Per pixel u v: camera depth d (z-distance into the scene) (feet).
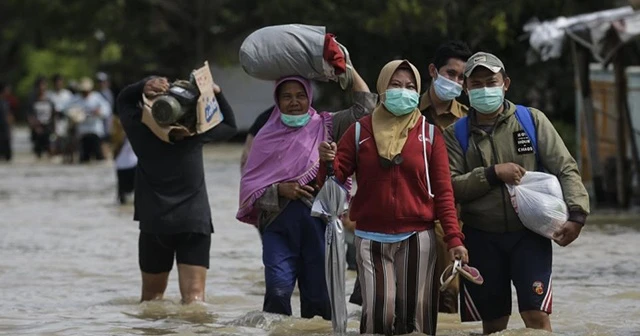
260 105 285.02
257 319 62.08
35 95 256.93
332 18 224.33
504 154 56.13
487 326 58.39
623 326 62.80
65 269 89.97
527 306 55.47
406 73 55.11
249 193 62.03
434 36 212.02
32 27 332.39
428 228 55.52
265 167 62.18
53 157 261.65
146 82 70.13
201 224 70.59
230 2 287.69
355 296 59.67
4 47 468.34
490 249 56.24
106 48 361.71
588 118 135.13
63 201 150.92
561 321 64.44
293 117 61.62
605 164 135.44
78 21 319.88
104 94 239.71
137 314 68.59
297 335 59.47
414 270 55.11
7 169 222.28
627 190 130.62
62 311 70.28
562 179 55.57
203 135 70.95
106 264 92.73
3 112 247.91
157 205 70.23
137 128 70.28
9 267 91.15
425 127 55.67
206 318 66.95
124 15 293.64
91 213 134.62
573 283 78.64
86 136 236.84
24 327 64.23
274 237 62.23
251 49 61.11
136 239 109.19
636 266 86.94
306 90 61.57
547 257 55.88
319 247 61.87
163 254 71.92
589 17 132.98
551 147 55.98
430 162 55.26
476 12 194.59
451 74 64.08
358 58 227.40
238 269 88.79
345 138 56.44
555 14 199.21
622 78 128.16
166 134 68.64
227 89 287.28
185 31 296.71
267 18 239.09
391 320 54.95
